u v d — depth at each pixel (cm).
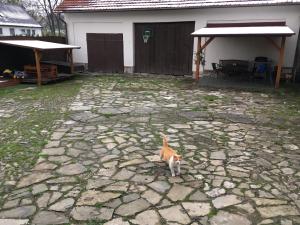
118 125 708
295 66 1267
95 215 361
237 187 427
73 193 409
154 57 1545
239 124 725
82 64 1677
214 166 493
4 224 346
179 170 458
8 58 1356
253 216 361
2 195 408
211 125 714
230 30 1195
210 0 1355
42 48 1193
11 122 735
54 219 354
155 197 399
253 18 1302
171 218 355
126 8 1465
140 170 476
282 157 536
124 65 1603
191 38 1438
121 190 416
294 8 1232
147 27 1516
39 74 1223
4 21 3650
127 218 355
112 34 1580
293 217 361
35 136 634
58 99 983
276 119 770
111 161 510
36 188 423
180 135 642
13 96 1030
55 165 495
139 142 598
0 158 523
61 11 1582
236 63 1267
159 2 1448
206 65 1429
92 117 776
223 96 1030
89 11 1545
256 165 500
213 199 395
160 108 869
